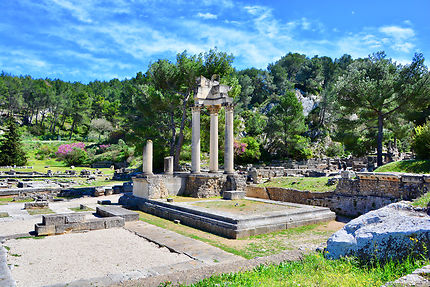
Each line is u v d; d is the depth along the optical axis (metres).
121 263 9.44
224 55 30.88
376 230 6.66
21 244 11.77
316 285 5.64
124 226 15.26
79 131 113.75
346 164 41.38
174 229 14.53
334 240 7.20
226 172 23.97
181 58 30.47
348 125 32.78
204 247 11.22
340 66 116.44
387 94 26.83
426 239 5.85
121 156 64.00
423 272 4.81
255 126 65.81
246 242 11.98
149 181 21.19
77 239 12.62
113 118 101.75
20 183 32.56
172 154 32.47
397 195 15.84
